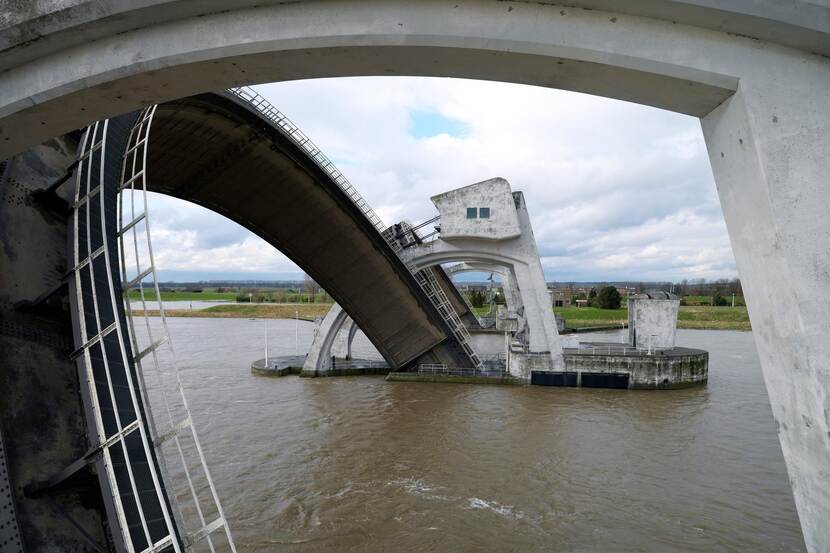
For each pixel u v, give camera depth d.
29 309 7.34
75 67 4.02
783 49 3.40
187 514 13.50
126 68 3.94
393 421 21.92
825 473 3.19
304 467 16.61
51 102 4.20
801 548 12.06
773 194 3.30
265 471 16.27
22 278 7.45
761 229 3.45
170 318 91.88
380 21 3.65
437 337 30.44
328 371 32.03
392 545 12.09
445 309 29.86
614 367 29.08
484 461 17.22
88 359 7.24
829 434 3.12
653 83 3.66
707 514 13.62
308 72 4.12
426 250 30.30
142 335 60.19
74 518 6.57
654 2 3.29
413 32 3.63
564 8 3.52
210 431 20.31
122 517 6.27
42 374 7.10
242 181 22.45
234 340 53.47
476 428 20.94
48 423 6.86
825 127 3.33
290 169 22.06
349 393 27.34
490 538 12.40
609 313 80.31
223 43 3.80
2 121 4.31
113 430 7.11
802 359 3.26
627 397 26.84
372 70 4.09
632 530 12.80
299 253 27.17
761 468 16.73
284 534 12.52
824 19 3.15
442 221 29.59
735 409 24.34
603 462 17.16
